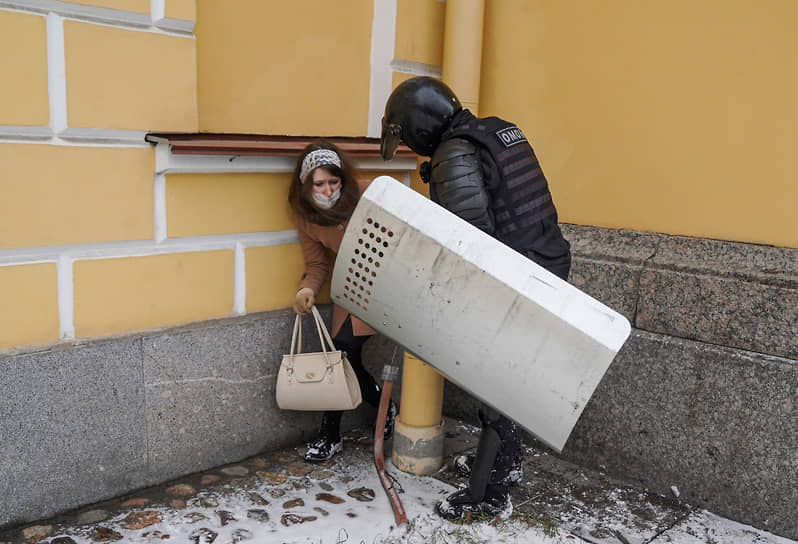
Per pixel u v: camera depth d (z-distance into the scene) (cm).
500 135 249
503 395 223
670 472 306
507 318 214
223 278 306
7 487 253
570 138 350
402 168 357
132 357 278
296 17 326
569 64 347
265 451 333
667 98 317
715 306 293
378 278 231
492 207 249
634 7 324
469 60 361
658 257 312
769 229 293
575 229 347
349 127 357
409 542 261
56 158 251
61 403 261
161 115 276
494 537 268
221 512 277
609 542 269
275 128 327
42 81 244
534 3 357
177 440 298
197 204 291
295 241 329
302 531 266
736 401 285
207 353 301
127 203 271
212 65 301
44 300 255
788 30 282
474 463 271
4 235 243
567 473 327
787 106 284
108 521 265
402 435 320
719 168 304
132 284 277
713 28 301
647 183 326
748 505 286
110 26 258
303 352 335
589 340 206
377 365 371
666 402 305
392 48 364
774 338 278
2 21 233
